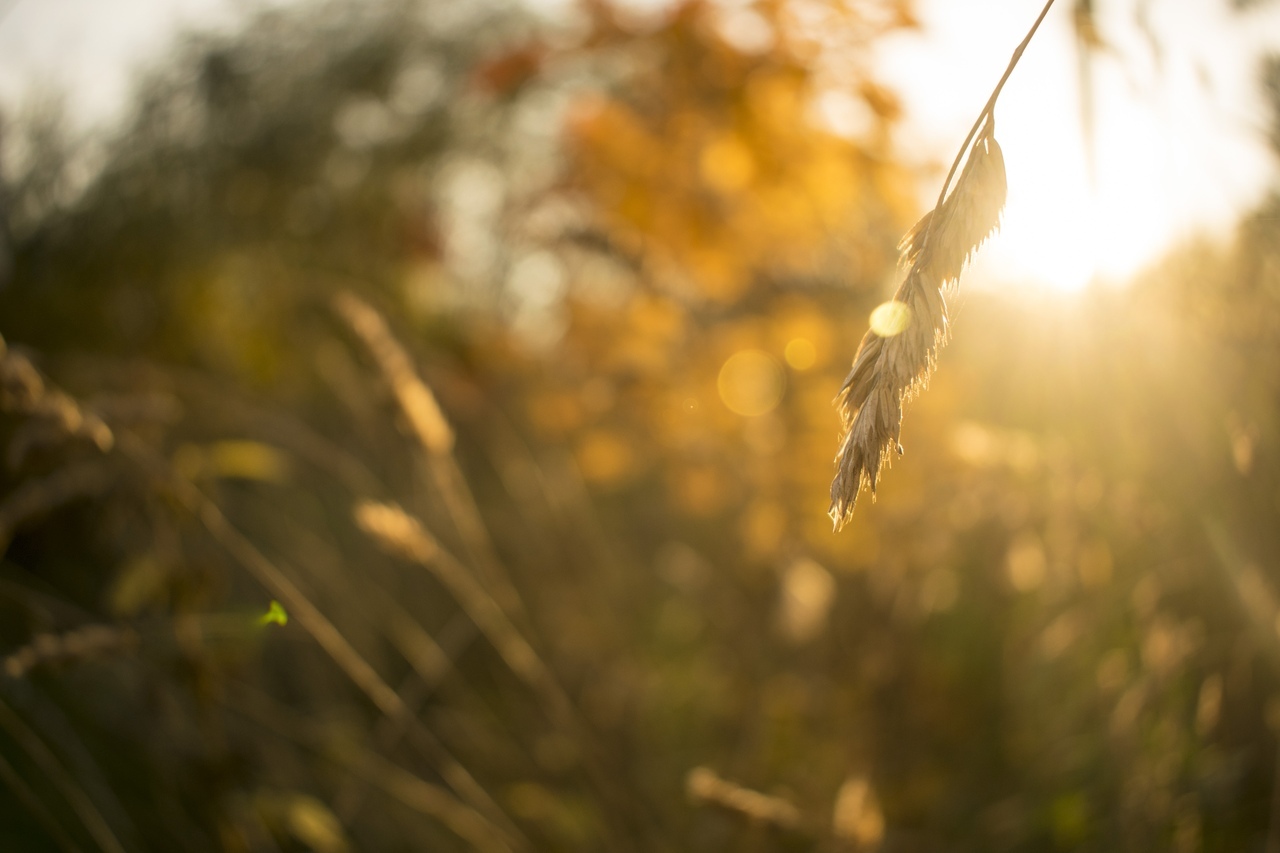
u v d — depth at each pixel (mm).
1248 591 1770
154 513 1847
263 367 3383
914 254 623
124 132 3221
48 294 3074
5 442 2225
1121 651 2051
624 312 2955
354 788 2254
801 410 2793
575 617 3166
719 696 2867
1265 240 1515
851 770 2301
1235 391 1673
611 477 3127
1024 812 2129
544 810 2322
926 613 2502
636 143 2592
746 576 3096
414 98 3617
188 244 3316
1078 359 2018
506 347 3557
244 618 1993
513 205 3277
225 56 3379
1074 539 2156
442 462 2074
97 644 1467
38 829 1843
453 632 2684
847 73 2270
